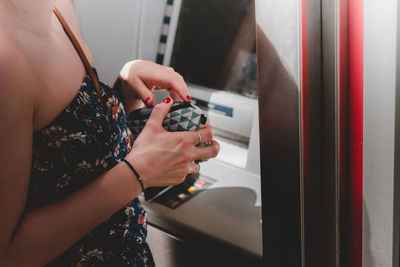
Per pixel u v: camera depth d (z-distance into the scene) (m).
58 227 0.75
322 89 0.82
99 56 1.88
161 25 1.88
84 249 0.89
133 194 0.83
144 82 1.15
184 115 0.94
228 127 1.74
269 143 0.85
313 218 0.89
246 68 1.68
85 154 0.83
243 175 1.55
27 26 0.74
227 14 1.70
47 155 0.79
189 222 1.26
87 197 0.78
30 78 0.69
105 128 0.88
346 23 0.76
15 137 0.66
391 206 0.82
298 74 0.76
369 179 0.83
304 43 0.75
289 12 0.74
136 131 1.03
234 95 1.72
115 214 0.94
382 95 0.76
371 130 0.80
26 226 0.72
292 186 0.85
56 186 0.82
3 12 0.69
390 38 0.73
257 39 0.80
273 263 0.95
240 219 1.26
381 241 0.86
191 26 1.81
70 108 0.81
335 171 0.85
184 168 0.90
